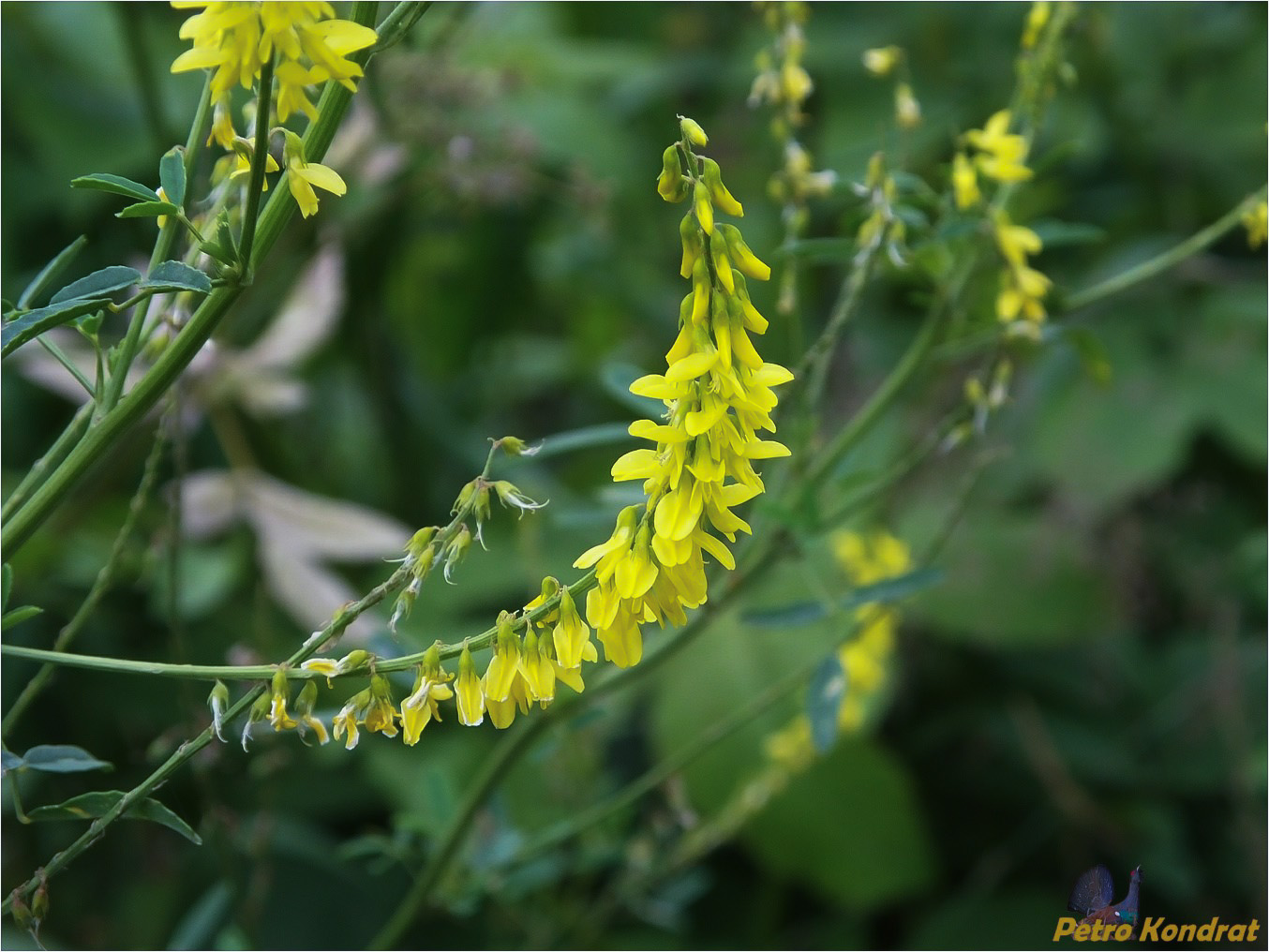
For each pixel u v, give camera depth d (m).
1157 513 0.67
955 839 0.63
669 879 0.55
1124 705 0.64
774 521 0.40
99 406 0.33
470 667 0.31
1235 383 0.63
